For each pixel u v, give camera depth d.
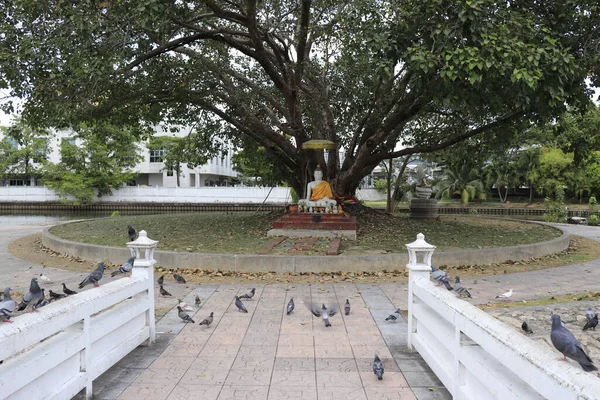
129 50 10.91
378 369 4.16
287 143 15.80
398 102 14.02
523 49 8.79
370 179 55.81
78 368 3.77
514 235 13.48
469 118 15.19
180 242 11.90
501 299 7.09
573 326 5.60
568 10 10.20
